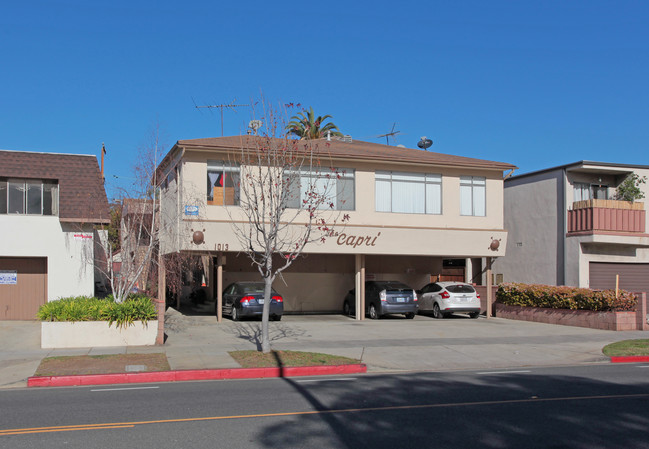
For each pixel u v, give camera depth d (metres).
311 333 19.19
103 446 6.98
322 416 8.53
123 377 12.07
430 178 24.77
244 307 21.47
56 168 21.11
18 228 20.41
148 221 20.03
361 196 23.56
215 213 21.45
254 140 18.16
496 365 14.52
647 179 28.73
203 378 12.51
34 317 20.98
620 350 16.19
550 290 23.02
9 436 7.43
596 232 26.45
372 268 28.53
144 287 21.86
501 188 25.83
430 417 8.48
